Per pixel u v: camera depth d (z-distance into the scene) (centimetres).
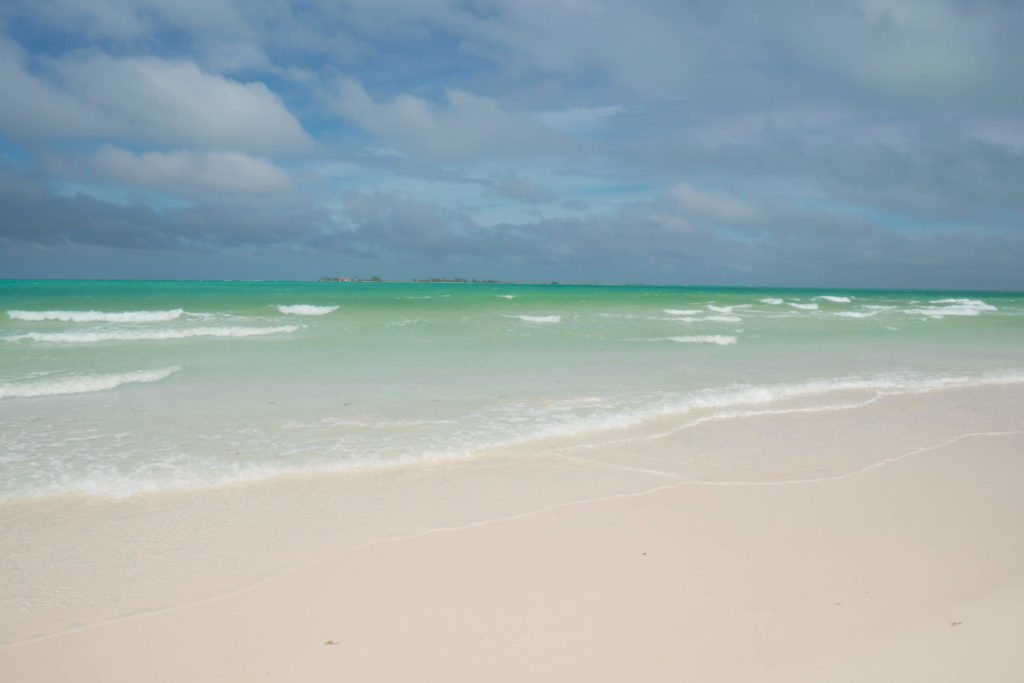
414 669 353
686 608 419
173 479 675
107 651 372
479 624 400
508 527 561
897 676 343
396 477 697
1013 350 1953
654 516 589
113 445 793
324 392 1125
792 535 547
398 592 443
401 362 1454
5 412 955
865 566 487
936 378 1397
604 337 2016
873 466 762
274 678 346
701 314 3094
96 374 1212
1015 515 605
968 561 498
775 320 2852
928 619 405
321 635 389
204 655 368
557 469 732
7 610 415
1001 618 407
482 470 725
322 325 2189
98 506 601
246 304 3192
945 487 689
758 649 370
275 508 602
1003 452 840
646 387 1219
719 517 589
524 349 1708
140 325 2080
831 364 1584
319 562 489
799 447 842
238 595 439
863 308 4112
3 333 1748
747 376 1372
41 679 346
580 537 539
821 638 382
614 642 379
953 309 4172
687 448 830
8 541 522
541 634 388
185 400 1048
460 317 2638
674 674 346
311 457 758
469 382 1237
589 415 984
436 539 534
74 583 454
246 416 951
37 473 684
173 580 460
